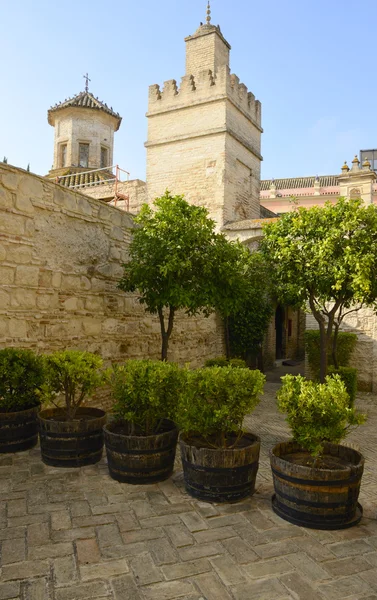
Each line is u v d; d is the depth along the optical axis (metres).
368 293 8.45
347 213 8.33
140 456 5.06
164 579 3.24
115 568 3.37
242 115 18.89
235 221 17.56
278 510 4.34
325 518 4.06
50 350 7.72
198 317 13.59
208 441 5.04
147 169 19.06
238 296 8.69
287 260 8.77
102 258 9.13
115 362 9.47
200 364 13.66
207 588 3.15
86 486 5.02
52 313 7.79
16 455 6.06
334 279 8.47
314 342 13.70
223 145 17.50
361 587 3.20
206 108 17.98
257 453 4.83
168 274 7.72
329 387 4.45
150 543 3.74
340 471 4.06
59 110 24.09
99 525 4.05
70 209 8.27
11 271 7.01
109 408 9.34
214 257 8.02
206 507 4.50
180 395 5.02
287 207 35.41
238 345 16.00
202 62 19.02
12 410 6.36
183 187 18.25
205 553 3.60
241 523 4.16
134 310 10.18
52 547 3.65
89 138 24.16
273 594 3.09
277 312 21.88
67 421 5.84
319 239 8.63
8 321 6.94
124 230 9.88
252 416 9.52
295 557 3.57
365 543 3.83
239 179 18.67
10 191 7.01
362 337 13.40
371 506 4.71
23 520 4.12
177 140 18.39
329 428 4.27
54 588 3.11
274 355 19.59
